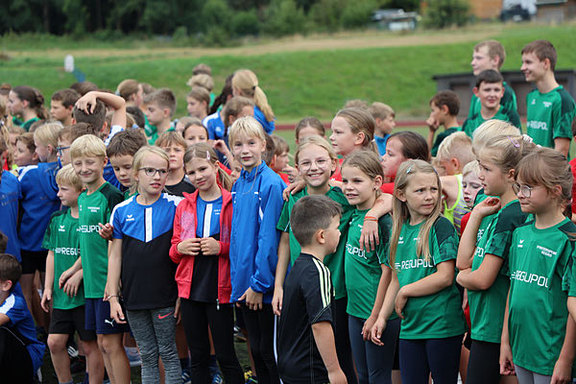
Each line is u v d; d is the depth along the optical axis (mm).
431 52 42594
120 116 5500
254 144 4117
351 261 3822
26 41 59719
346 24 62844
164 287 4230
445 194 4234
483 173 3266
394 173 4289
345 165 3811
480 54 7234
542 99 6023
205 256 4133
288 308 3316
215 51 50094
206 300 4109
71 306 4539
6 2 68312
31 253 5562
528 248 3006
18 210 5562
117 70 39188
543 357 2938
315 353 3271
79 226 4500
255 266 4066
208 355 4227
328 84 38031
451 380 3449
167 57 46156
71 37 63594
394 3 72500
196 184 4188
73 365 5090
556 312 2922
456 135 4617
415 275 3496
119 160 4617
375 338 3574
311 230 3311
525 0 63156
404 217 3613
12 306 4383
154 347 4297
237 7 76375
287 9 63062
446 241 3424
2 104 7152
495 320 3227
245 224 4070
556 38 43406
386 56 42156
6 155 6117
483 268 3189
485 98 6230
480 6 69500
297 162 4035
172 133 4852
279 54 43156
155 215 4270
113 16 67062
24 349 4426
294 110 34375
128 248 4246
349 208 3982
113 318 4238
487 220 3371
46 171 5488
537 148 3016
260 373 4203
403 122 25391
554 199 2920
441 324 3412
